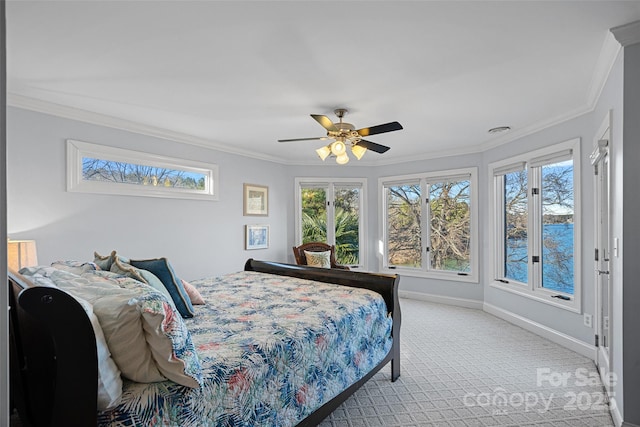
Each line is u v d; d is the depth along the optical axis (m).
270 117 3.45
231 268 4.78
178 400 1.23
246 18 1.78
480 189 4.75
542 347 3.36
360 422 2.14
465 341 3.54
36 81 2.56
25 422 1.34
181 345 1.22
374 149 3.48
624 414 1.94
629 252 1.92
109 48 2.08
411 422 2.14
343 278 2.98
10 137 2.86
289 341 1.75
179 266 4.15
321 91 2.77
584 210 3.14
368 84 2.63
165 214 4.02
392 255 5.75
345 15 1.76
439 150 5.03
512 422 2.14
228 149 4.72
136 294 1.25
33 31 1.88
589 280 3.08
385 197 5.80
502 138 4.22
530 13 1.74
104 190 3.45
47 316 1.04
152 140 3.88
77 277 1.53
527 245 3.90
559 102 3.02
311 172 5.76
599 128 2.65
